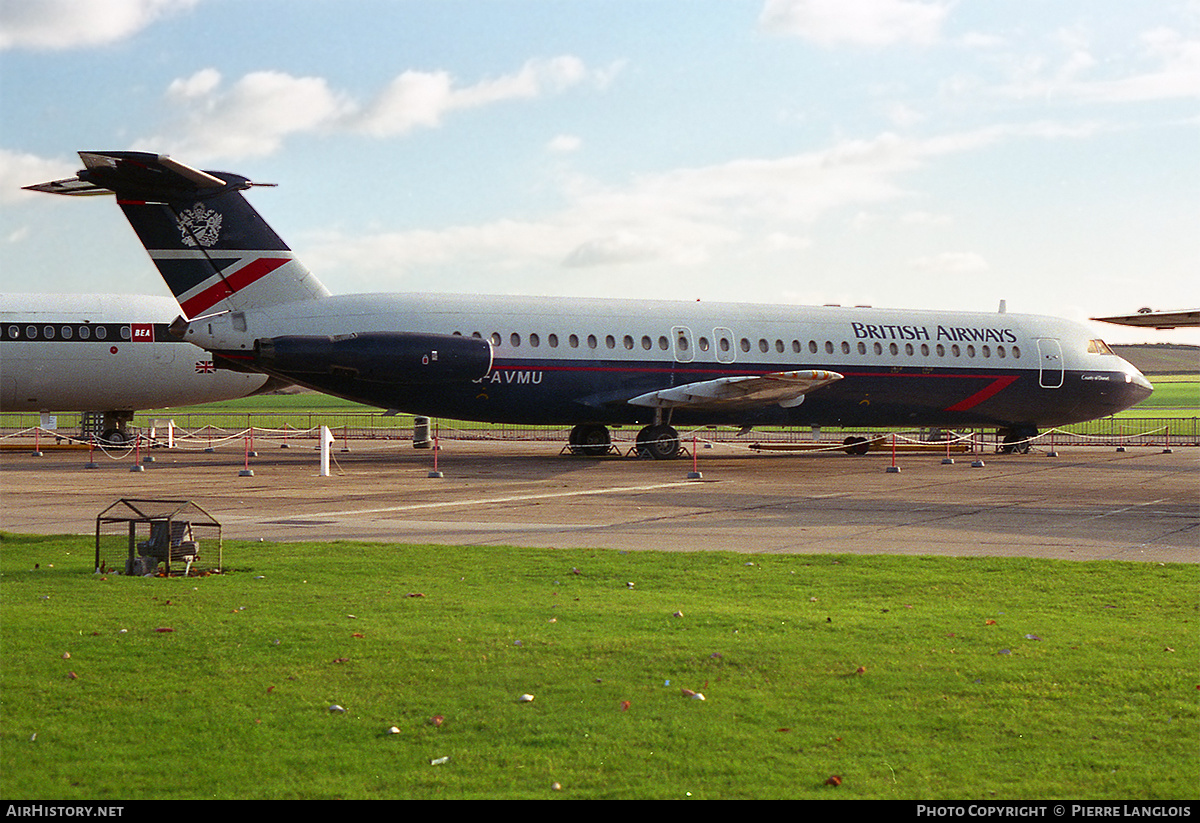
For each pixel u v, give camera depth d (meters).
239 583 12.05
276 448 42.94
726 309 33.91
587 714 7.40
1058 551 14.86
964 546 15.33
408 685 8.03
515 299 31.59
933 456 37.75
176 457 36.00
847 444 39.62
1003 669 8.41
